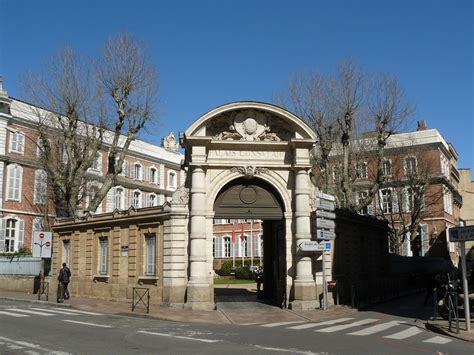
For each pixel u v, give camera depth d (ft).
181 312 63.67
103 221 82.17
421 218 145.38
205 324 54.13
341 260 78.33
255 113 73.61
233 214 72.33
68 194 98.27
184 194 71.51
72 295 87.25
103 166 171.83
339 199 105.60
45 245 84.43
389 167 157.28
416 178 148.66
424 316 61.31
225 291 105.09
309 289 69.10
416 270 120.16
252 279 148.97
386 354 33.99
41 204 146.92
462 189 225.76
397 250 138.51
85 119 102.53
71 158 99.40
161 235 72.13
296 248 70.90
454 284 56.18
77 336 41.39
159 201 203.31
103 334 42.98
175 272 69.62
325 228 68.90
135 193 191.01
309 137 72.54
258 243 199.82
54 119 113.80
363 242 89.56
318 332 46.34
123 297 76.43
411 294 107.96
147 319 57.93
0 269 108.27
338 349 35.91
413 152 166.40
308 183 73.15
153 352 33.81
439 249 163.32
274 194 74.08
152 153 202.28
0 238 136.15
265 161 72.95
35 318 54.75
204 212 70.08
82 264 86.63
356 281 82.48
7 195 139.54
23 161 144.36
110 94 100.37
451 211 180.96
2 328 45.80
